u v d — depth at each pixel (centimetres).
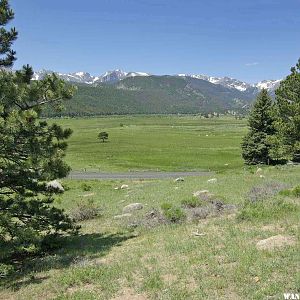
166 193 3186
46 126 1611
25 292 1198
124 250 1534
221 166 8550
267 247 1240
